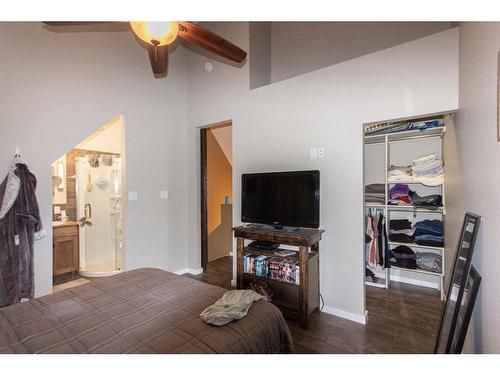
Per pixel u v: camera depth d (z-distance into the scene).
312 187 2.42
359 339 2.11
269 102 2.95
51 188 2.62
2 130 2.33
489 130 1.33
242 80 3.20
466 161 1.78
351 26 3.17
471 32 1.63
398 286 3.21
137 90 3.26
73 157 3.73
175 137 3.67
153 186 3.42
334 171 2.51
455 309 1.51
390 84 2.22
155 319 1.31
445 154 2.76
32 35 2.49
